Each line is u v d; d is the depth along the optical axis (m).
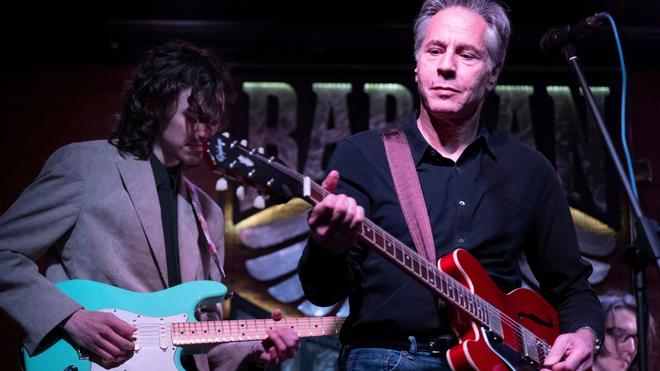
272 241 4.49
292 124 4.67
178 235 2.39
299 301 4.46
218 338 2.23
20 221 2.19
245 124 4.64
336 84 4.74
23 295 2.10
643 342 1.90
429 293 1.88
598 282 4.56
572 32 2.22
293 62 4.72
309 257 1.76
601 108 4.79
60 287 2.14
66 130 4.59
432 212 1.98
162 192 2.39
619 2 4.55
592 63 4.80
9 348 4.29
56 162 2.28
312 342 4.26
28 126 4.57
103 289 2.15
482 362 1.83
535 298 2.08
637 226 1.94
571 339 1.98
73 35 4.44
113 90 4.64
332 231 1.62
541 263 2.19
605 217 4.64
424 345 1.87
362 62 4.75
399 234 1.94
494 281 2.00
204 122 2.38
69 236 2.23
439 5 2.16
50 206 2.21
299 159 4.62
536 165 2.14
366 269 1.92
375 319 1.88
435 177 2.02
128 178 2.29
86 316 2.08
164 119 2.40
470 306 1.86
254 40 4.55
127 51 4.56
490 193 2.05
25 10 4.27
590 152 4.72
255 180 1.56
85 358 2.09
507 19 2.17
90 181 2.26
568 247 2.16
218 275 2.50
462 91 2.03
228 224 4.48
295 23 4.58
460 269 1.90
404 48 4.64
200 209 2.50
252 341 2.37
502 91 4.78
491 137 2.14
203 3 4.48
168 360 2.15
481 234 1.99
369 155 2.02
